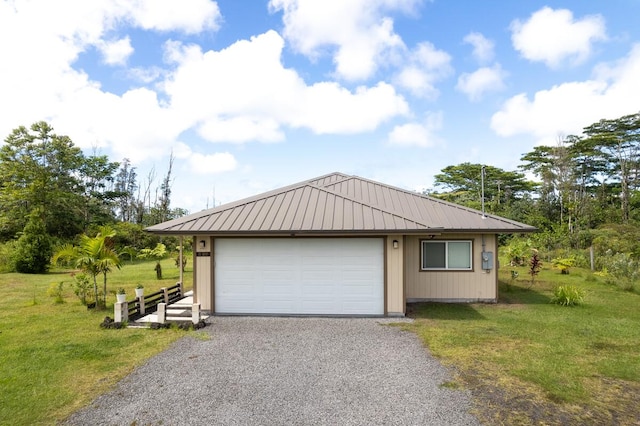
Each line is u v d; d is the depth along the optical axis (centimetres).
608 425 472
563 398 545
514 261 2312
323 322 1012
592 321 1001
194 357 730
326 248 1089
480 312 1125
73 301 1287
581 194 4972
